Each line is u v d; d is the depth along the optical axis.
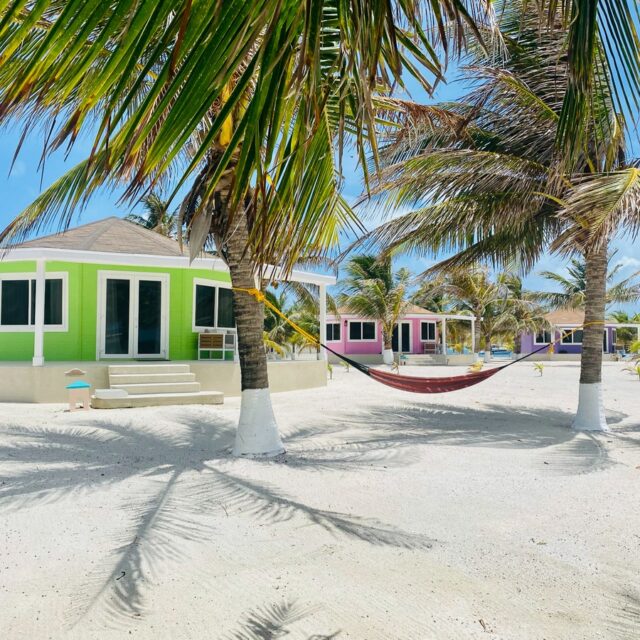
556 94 7.58
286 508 4.43
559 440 7.52
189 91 1.30
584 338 8.64
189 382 11.88
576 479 5.41
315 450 6.70
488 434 7.93
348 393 13.80
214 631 2.61
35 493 4.81
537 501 4.67
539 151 8.47
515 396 13.95
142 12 1.19
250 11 1.27
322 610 2.80
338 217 5.45
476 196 8.43
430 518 4.22
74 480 5.25
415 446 6.95
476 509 4.45
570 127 1.99
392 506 4.50
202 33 1.26
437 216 8.65
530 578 3.19
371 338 35.28
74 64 1.34
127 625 2.67
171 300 13.88
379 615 2.76
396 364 21.33
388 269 31.53
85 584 3.08
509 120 8.32
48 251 11.25
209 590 3.02
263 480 5.27
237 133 1.48
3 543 3.67
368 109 1.45
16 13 1.19
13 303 13.32
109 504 4.52
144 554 3.49
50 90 1.38
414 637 2.57
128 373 11.70
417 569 3.30
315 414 9.78
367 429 8.27
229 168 4.86
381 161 7.94
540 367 23.50
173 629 2.63
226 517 4.21
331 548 3.62
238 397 12.70
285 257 2.40
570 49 1.81
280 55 1.39
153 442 7.16
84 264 13.15
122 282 13.49
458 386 7.46
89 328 13.15
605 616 2.77
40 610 2.80
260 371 6.54
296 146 1.77
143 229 16.56
